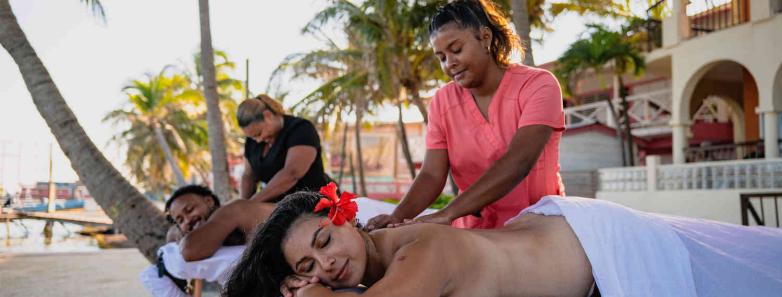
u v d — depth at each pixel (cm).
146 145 2736
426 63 1405
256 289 159
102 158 504
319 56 1555
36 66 498
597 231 174
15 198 3203
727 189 1003
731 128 1602
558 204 181
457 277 151
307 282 151
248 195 345
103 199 500
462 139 213
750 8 1133
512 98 199
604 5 1329
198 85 2348
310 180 312
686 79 1277
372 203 307
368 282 163
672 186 1116
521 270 163
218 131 724
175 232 337
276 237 153
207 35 731
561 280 169
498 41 199
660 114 1678
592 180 1316
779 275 181
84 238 2344
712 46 1216
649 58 1421
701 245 185
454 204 184
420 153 2955
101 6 680
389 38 1343
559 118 196
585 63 1462
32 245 1892
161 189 3134
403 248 151
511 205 207
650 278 171
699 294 178
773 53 1085
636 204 1166
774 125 1086
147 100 2341
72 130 500
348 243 152
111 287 641
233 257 275
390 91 1435
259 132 310
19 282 679
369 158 2939
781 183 941
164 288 291
